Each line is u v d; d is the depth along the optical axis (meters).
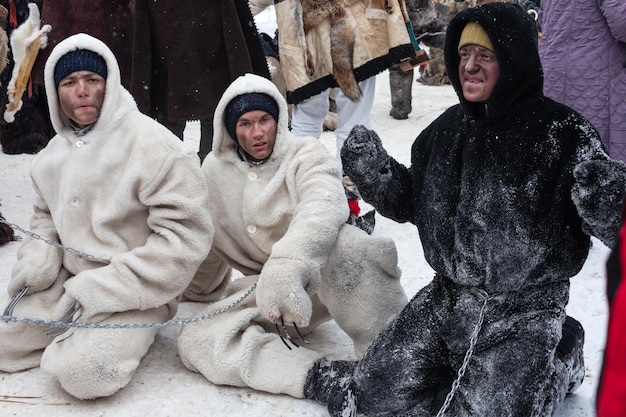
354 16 4.90
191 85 5.09
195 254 3.25
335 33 4.89
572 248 2.65
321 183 3.21
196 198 3.28
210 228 3.30
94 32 5.17
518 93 2.65
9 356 3.33
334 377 3.02
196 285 3.90
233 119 3.28
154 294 3.21
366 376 2.90
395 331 2.93
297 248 2.99
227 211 3.43
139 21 5.02
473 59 2.67
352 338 3.31
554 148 2.61
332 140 7.65
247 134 3.27
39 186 3.36
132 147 3.26
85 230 3.29
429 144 2.91
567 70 4.71
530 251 2.63
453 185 2.79
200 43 5.03
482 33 2.63
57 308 3.24
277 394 3.14
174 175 3.25
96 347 3.06
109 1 5.18
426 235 2.86
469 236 2.73
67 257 3.33
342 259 3.22
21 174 6.32
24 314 3.30
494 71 2.64
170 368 3.37
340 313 3.27
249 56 5.09
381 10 4.94
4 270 4.35
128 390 3.20
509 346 2.66
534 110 2.67
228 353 3.16
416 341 2.87
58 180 3.32
